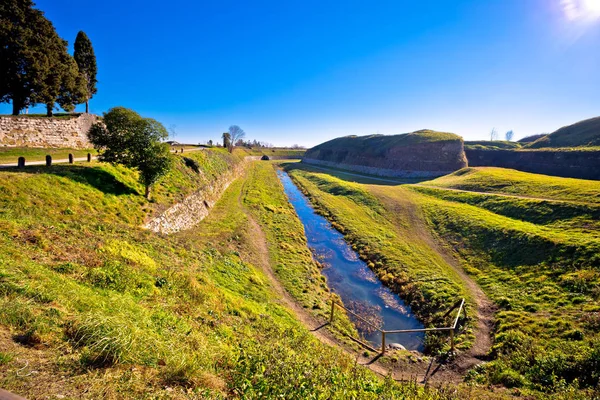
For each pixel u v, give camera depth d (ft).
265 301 59.88
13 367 16.94
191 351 26.27
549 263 76.69
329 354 40.32
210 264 64.64
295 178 282.15
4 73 95.14
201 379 22.02
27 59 96.84
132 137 75.20
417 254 100.83
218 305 44.09
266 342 36.11
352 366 38.27
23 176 58.90
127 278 37.14
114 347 20.85
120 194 76.07
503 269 83.46
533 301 64.23
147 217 75.97
